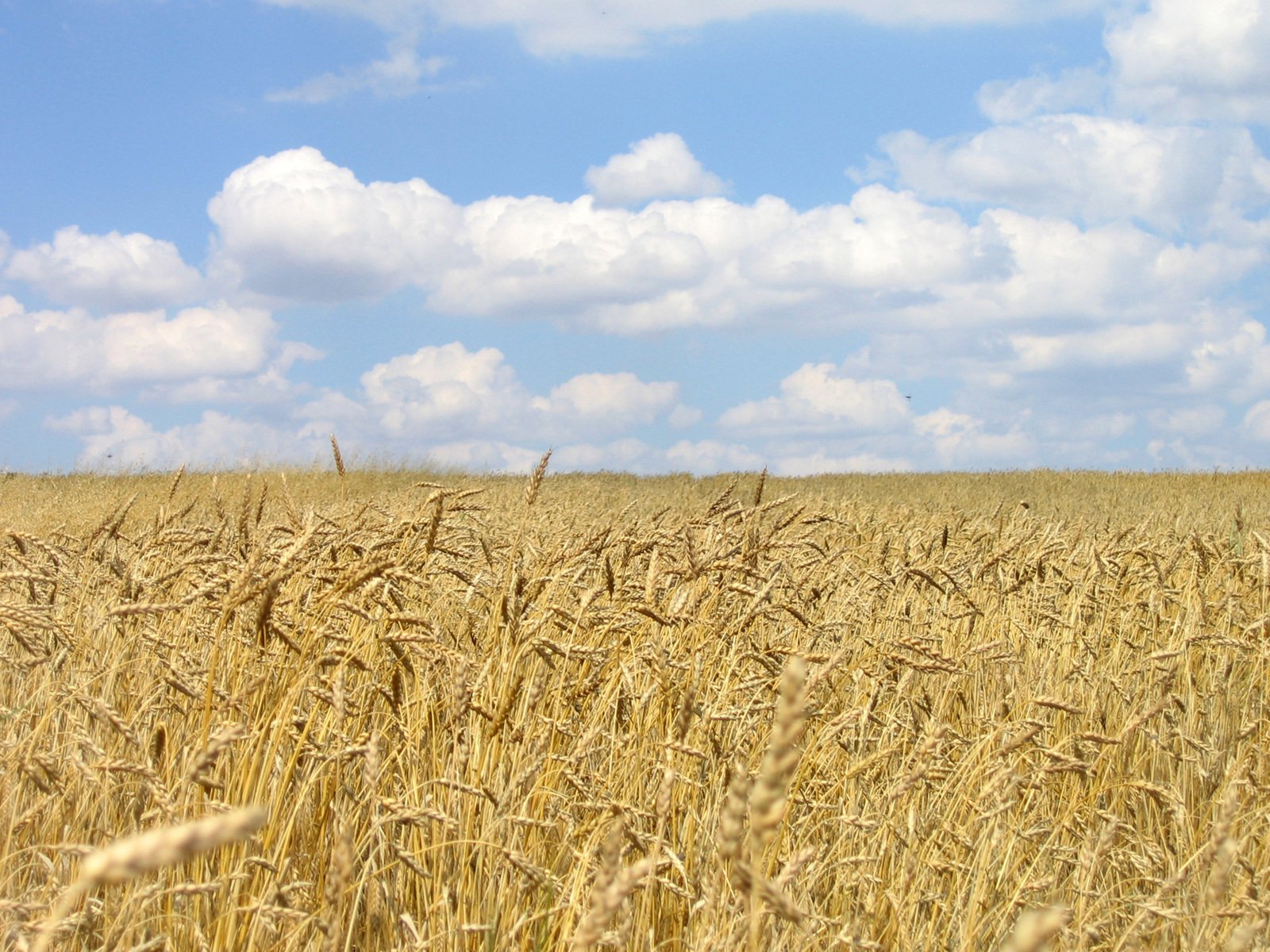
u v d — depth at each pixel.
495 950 3.45
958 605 6.92
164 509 6.95
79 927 3.13
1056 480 41.28
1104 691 6.22
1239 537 9.93
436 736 4.34
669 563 5.48
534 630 4.52
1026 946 1.17
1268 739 5.47
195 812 3.31
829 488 38.47
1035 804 4.91
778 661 5.07
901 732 5.04
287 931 3.18
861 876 3.88
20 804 3.89
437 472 33.44
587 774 4.11
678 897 3.72
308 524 4.60
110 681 4.72
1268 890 4.06
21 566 5.50
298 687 3.60
